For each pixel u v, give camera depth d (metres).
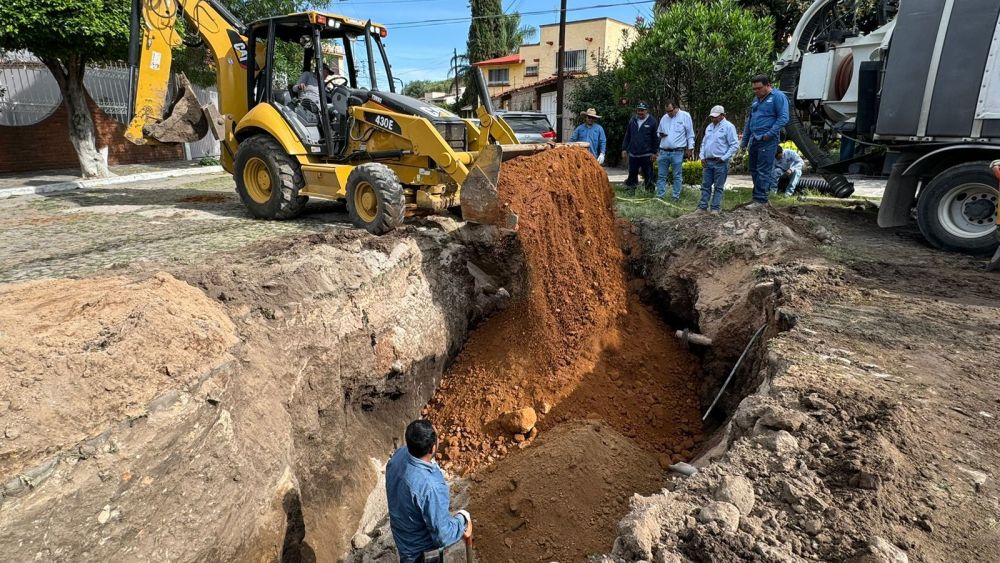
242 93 8.62
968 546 2.47
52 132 14.62
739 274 6.77
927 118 7.01
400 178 7.25
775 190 11.60
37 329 3.20
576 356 6.41
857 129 8.08
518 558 4.72
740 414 3.58
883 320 4.84
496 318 7.29
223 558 3.29
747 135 8.60
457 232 7.22
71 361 2.97
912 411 3.40
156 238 6.69
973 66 6.61
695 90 14.19
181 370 3.34
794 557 2.45
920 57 6.98
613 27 31.34
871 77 7.76
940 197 6.88
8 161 13.82
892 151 7.66
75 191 11.09
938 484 2.83
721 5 14.52
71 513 2.61
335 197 7.16
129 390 3.04
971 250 6.71
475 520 5.09
